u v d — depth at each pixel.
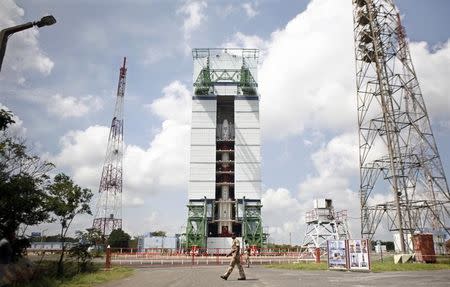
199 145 82.25
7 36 12.80
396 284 14.98
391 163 43.81
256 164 81.94
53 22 13.18
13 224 17.66
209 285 14.99
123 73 107.25
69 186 22.41
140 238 85.38
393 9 49.97
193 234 76.88
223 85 86.62
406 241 43.19
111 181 100.81
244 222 77.94
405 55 48.31
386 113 45.84
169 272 24.59
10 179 18.34
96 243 24.89
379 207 45.19
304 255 51.28
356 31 51.56
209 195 79.44
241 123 84.25
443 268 27.81
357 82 49.81
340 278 18.47
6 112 15.82
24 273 17.61
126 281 17.69
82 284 16.89
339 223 59.69
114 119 105.19
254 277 19.38
